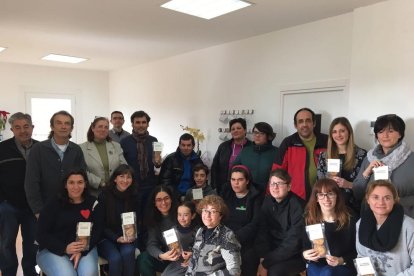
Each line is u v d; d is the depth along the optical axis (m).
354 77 2.86
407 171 2.14
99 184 2.81
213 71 4.41
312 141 2.88
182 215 2.57
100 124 2.88
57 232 2.43
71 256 2.37
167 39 4.01
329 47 3.12
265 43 3.71
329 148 2.57
